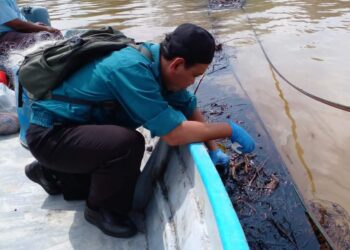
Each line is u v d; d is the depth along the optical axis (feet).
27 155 9.39
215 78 15.89
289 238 8.20
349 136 11.57
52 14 27.73
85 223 7.05
